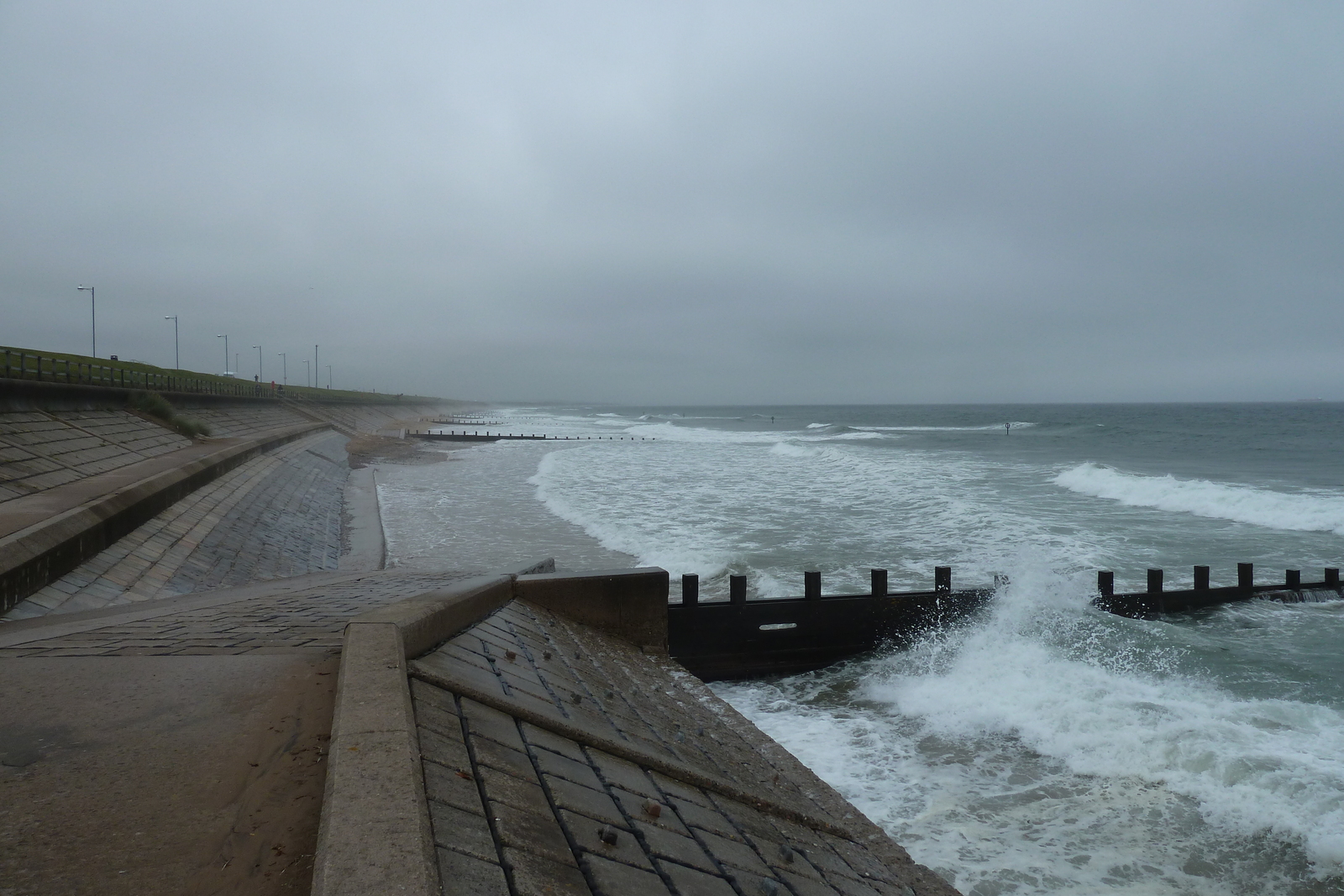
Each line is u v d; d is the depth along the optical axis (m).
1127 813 6.61
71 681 4.66
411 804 2.85
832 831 5.33
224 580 13.45
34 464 16.36
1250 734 7.53
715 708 7.84
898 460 40.69
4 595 8.06
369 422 93.69
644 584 9.17
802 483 30.14
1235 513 21.47
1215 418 109.00
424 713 4.00
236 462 23.22
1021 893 5.65
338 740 3.32
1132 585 13.81
